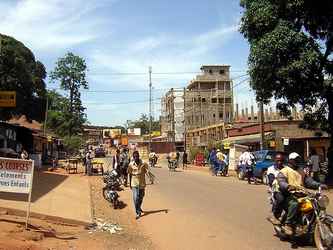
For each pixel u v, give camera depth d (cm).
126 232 1291
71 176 3256
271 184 1268
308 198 1026
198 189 2409
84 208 1611
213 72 10931
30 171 1144
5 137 3603
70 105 8344
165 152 10088
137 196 1549
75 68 8350
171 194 2180
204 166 5512
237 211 1592
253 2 2511
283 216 1095
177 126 10912
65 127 8200
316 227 977
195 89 10969
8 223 1158
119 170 2570
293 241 1091
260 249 1035
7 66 3231
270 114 4947
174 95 11269
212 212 1585
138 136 13088
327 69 2559
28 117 4016
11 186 1141
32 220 1258
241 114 6619
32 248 944
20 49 3547
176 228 1334
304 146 3922
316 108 2947
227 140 5188
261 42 2392
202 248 1077
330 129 2730
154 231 1312
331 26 2539
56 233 1170
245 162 2988
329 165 2647
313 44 2383
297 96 2548
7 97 2597
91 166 3509
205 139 7219
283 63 2392
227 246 1080
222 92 10462
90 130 13325
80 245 1070
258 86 2558
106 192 1983
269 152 2844
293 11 2430
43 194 1884
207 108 10275
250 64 2509
